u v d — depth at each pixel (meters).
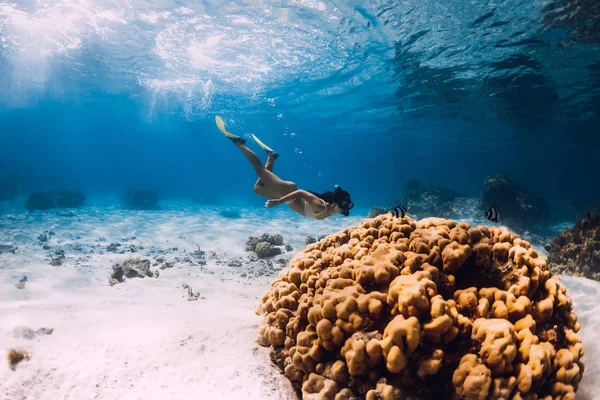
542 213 21.02
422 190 25.56
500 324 3.05
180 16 15.84
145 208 29.62
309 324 3.86
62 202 28.62
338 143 70.50
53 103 46.19
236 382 3.63
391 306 3.41
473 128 36.91
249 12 14.95
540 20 13.18
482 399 2.79
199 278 9.68
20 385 3.38
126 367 3.73
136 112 49.50
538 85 20.38
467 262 3.86
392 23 14.58
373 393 3.04
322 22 15.19
